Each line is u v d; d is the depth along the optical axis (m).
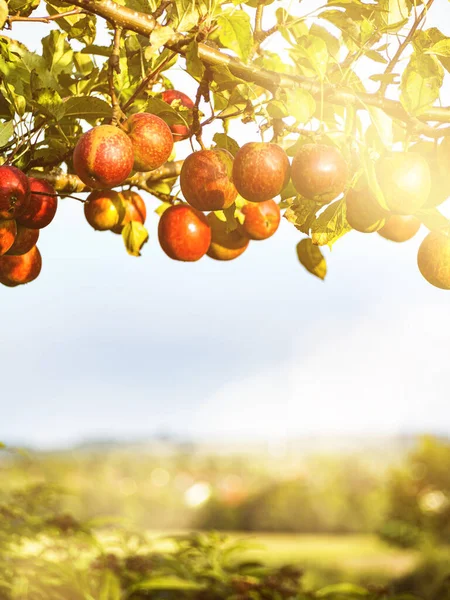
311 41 1.75
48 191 1.89
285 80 1.77
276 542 14.35
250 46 1.68
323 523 15.92
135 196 2.22
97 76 2.10
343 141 1.74
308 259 2.25
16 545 3.05
